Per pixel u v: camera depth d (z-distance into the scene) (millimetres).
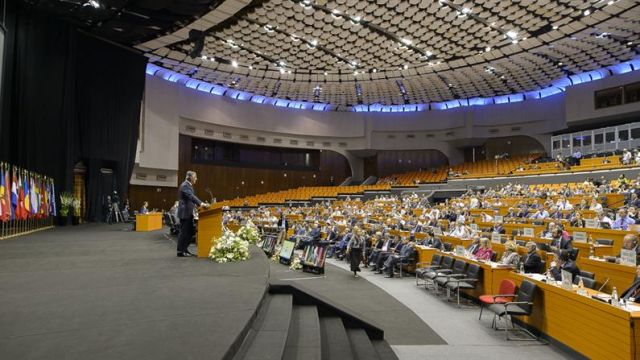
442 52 23688
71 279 5441
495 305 6688
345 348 4730
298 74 28172
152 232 15352
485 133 33906
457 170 33500
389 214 21203
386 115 36781
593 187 19125
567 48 22969
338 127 36562
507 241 9625
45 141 16984
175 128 28391
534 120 31859
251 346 3512
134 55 22250
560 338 5824
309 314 5242
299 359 3738
